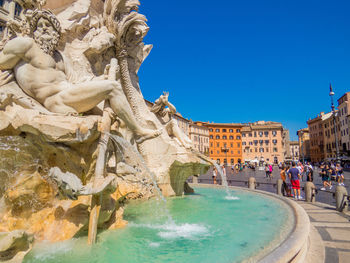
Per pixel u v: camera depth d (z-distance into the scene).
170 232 4.41
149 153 7.82
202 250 3.53
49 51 4.23
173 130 8.98
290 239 3.62
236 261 3.10
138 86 8.52
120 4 7.17
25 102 3.78
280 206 6.77
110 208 4.16
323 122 72.75
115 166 4.59
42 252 3.29
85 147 3.92
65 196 3.39
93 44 6.34
